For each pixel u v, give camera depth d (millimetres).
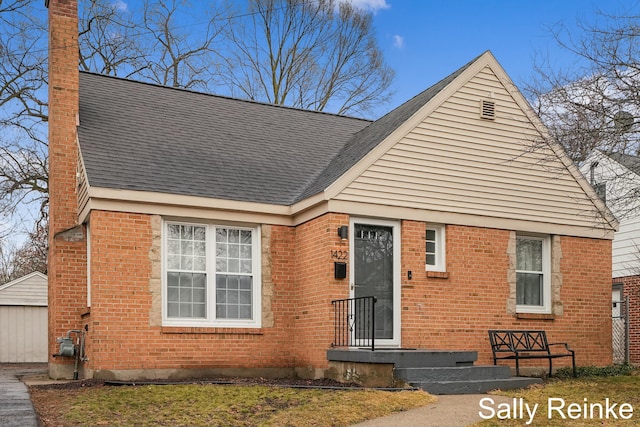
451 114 13094
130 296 11242
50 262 13734
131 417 7711
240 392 9203
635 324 18859
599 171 16125
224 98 16453
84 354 12039
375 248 12312
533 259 14047
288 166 14039
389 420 7789
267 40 29578
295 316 12617
